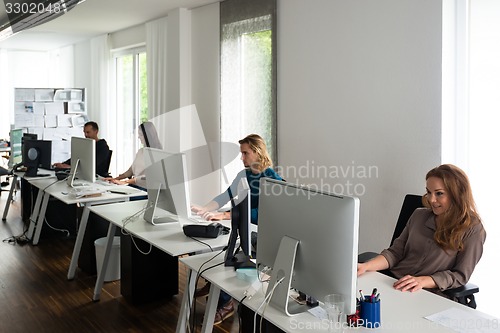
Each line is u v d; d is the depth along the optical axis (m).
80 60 10.02
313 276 1.86
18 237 5.44
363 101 4.12
